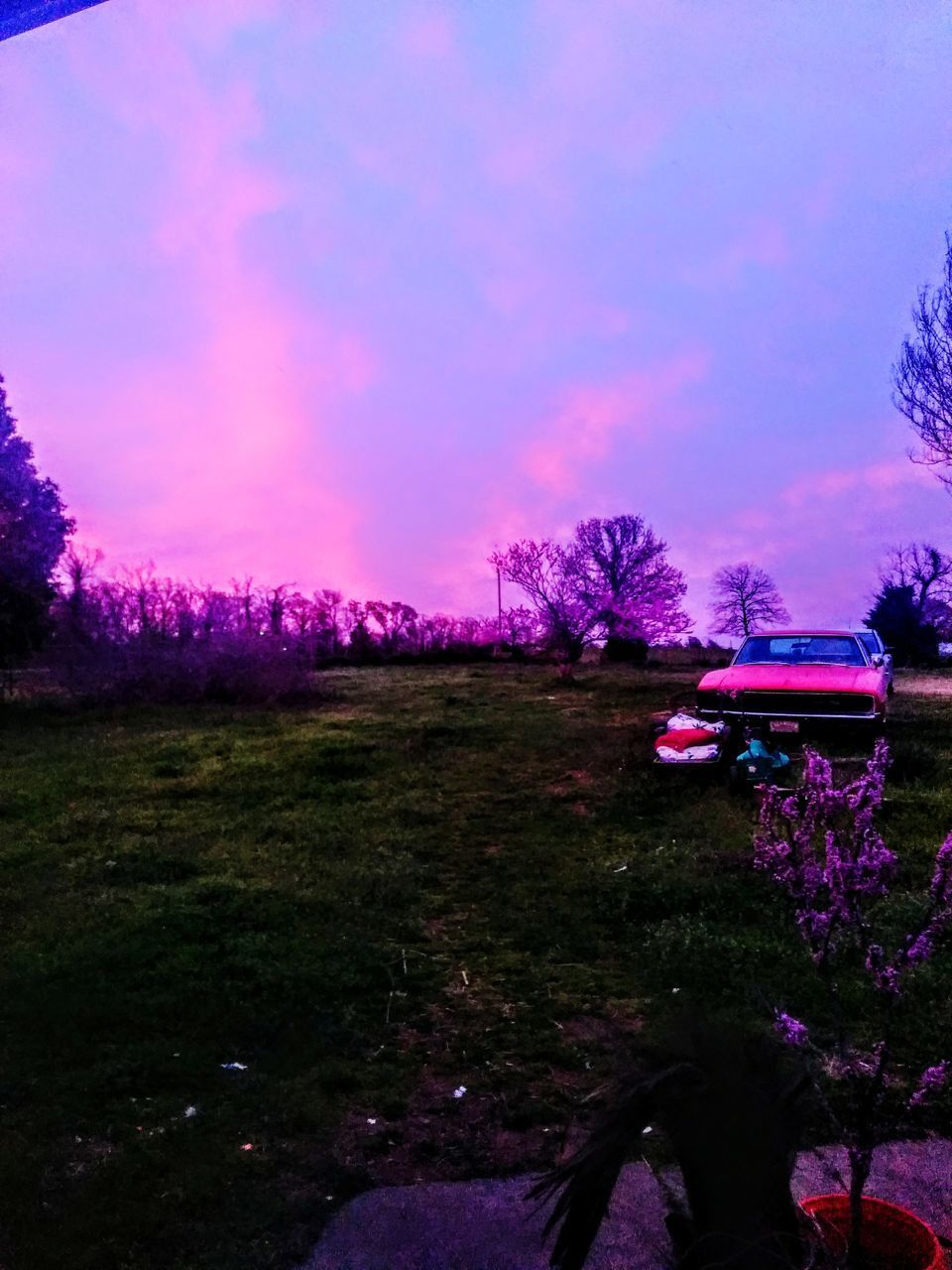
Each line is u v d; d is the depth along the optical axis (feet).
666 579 100.42
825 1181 12.45
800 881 11.48
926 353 66.95
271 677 74.28
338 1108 15.20
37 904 26.17
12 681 82.23
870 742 43.78
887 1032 10.37
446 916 25.90
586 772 42.55
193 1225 11.94
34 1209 12.09
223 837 33.81
